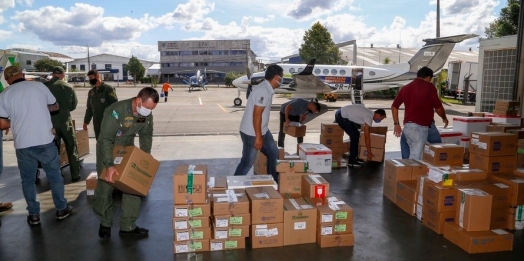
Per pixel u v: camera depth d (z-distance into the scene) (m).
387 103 21.25
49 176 3.51
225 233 2.96
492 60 8.14
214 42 76.94
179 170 3.04
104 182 3.11
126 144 3.12
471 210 2.97
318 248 3.00
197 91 36.94
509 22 17.52
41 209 3.93
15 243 3.10
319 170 5.38
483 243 2.89
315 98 17.45
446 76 26.34
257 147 3.70
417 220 3.61
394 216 3.72
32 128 3.29
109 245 3.07
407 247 3.02
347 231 3.04
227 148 7.30
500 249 2.94
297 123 6.38
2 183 4.90
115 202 4.16
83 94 29.80
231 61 77.62
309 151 5.34
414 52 49.41
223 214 2.93
